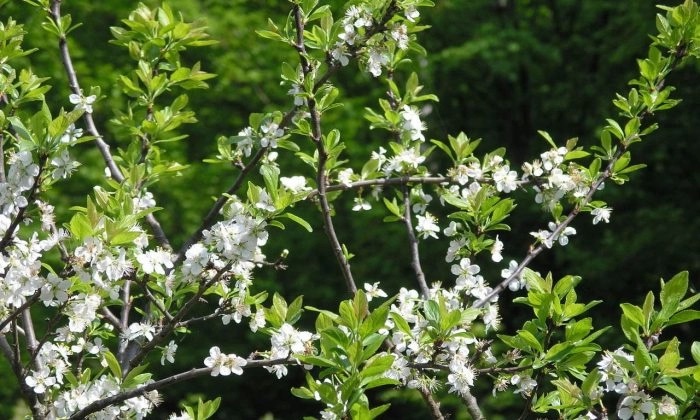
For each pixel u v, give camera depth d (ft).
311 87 10.18
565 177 10.89
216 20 31.76
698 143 32.45
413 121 11.75
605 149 11.32
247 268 8.97
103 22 32.63
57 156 8.46
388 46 10.49
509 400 26.91
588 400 7.70
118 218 8.55
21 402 28.89
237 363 8.71
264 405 36.65
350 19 10.16
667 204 31.89
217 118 32.71
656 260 30.81
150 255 8.29
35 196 8.58
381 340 7.53
